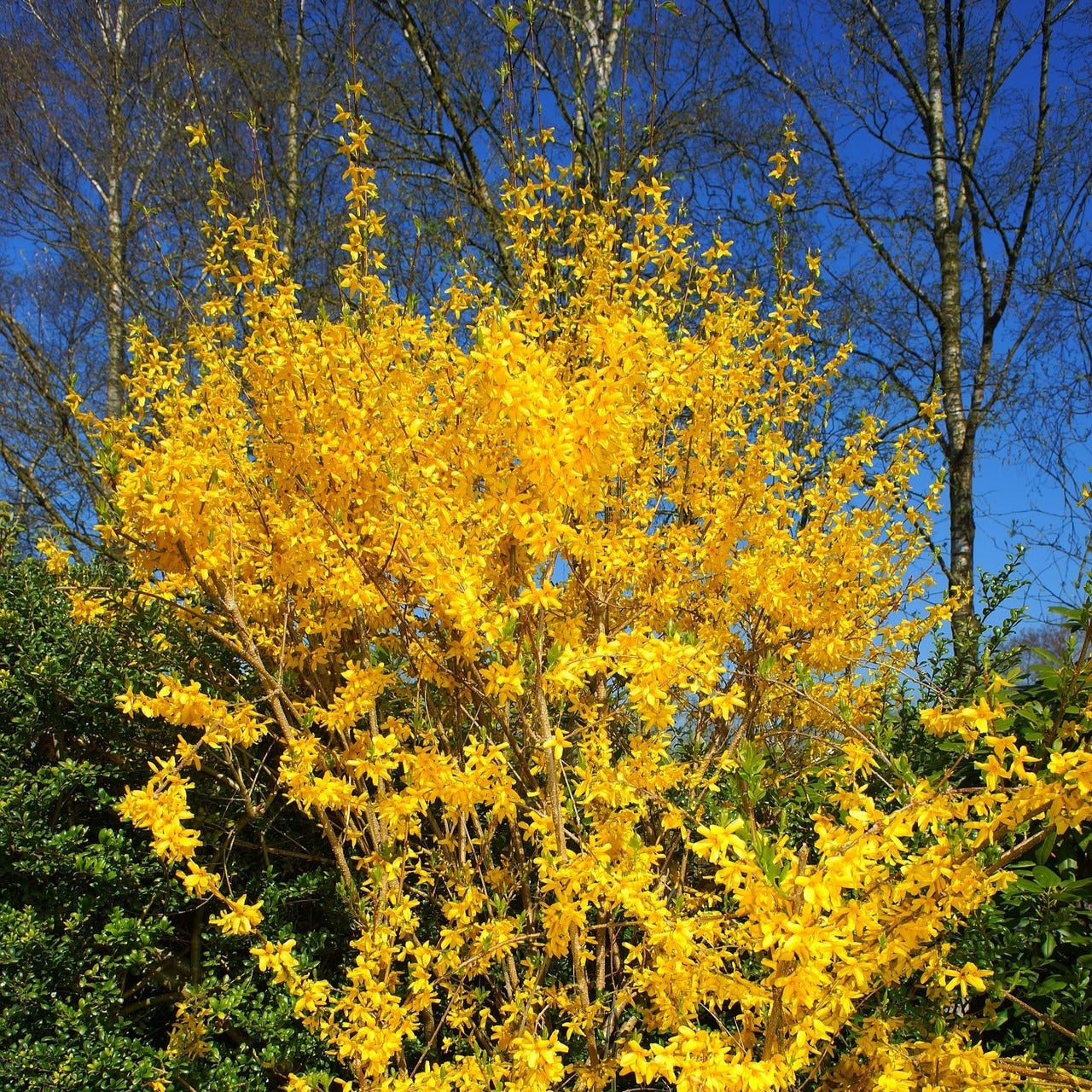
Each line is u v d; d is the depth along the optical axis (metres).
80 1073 2.47
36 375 7.68
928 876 1.73
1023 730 2.53
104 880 2.78
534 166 3.53
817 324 3.55
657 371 2.12
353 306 3.31
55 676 3.05
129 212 9.72
